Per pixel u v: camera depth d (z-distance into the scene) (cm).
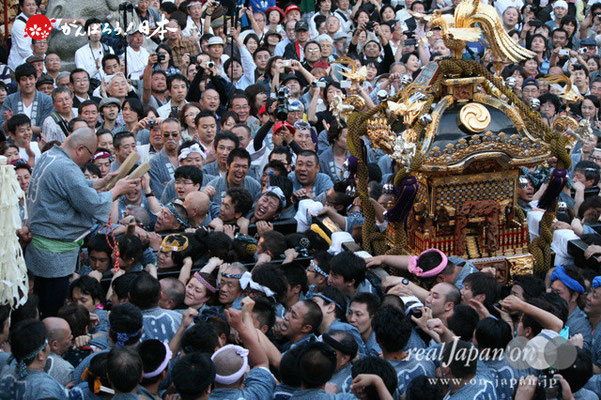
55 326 1031
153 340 974
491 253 1355
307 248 1430
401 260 1325
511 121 1337
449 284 1165
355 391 938
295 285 1238
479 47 2842
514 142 1303
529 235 1448
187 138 2036
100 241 1329
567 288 1241
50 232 1281
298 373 923
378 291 1300
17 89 2334
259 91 2302
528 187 1568
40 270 1291
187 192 1587
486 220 1343
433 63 1413
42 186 1275
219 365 947
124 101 2066
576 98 1455
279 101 1922
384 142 1345
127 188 1317
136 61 2603
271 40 2853
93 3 2739
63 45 2666
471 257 1348
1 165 1052
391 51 2827
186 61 2564
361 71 1412
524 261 1352
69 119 2072
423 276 1253
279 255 1373
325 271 1288
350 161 1409
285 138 1936
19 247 1071
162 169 1827
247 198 1495
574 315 1241
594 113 2383
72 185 1268
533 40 2992
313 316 1081
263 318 1130
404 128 1425
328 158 1942
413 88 1377
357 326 1110
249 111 2298
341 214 1573
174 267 1370
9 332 1087
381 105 1359
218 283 1274
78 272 1437
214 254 1354
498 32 1366
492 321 1048
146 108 2081
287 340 1171
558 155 1347
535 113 1358
